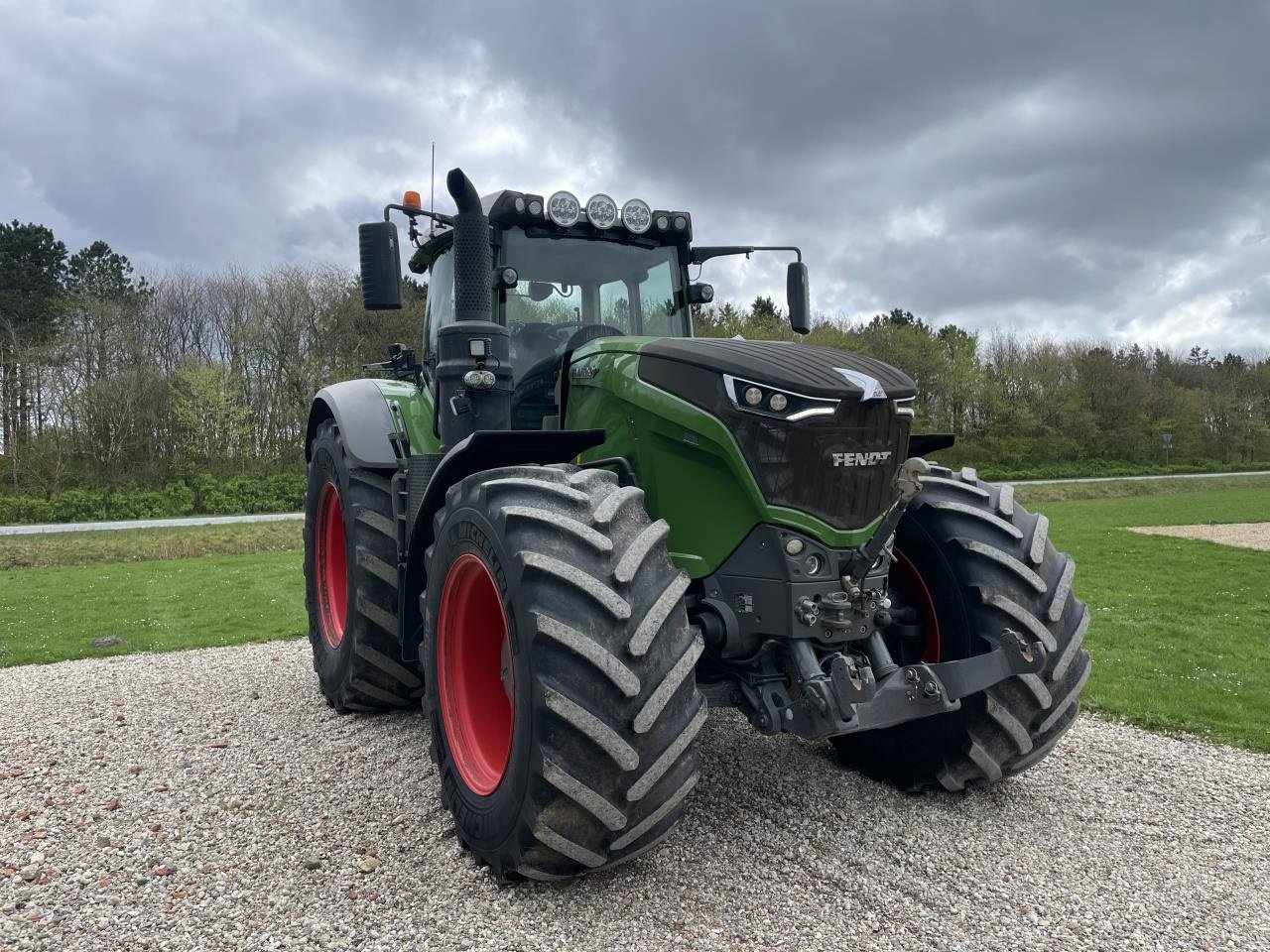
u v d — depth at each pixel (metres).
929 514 3.26
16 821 3.22
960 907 2.52
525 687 2.34
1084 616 3.16
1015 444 46.84
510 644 2.44
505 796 2.46
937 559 3.22
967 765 3.15
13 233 39.75
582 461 3.35
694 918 2.43
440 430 3.43
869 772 3.53
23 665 6.61
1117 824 3.18
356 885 2.66
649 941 2.31
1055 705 3.12
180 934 2.39
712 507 2.83
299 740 4.16
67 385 31.72
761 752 3.84
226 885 2.68
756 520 2.73
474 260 3.30
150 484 30.33
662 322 4.04
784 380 2.67
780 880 2.66
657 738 2.32
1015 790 3.49
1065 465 47.38
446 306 4.13
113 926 2.45
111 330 33.56
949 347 50.00
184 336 37.53
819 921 2.42
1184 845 3.01
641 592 2.36
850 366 2.85
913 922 2.43
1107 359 52.72
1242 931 2.42
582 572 2.33
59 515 25.91
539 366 3.75
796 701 2.67
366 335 34.53
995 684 3.03
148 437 32.00
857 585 2.73
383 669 4.20
